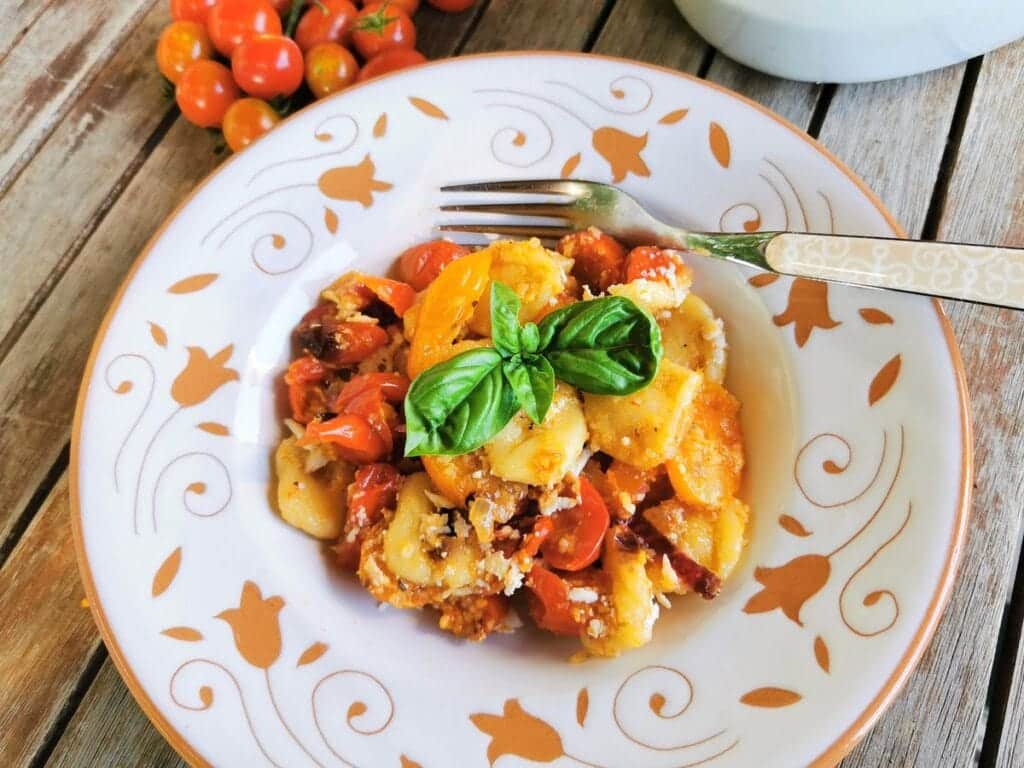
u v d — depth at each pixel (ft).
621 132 0.81
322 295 0.78
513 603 0.73
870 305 0.71
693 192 0.79
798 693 0.62
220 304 0.74
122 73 0.99
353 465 0.75
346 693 0.64
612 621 0.68
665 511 0.72
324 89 0.95
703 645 0.66
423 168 0.81
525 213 0.81
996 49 0.95
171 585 0.65
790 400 0.72
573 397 0.72
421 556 0.70
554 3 1.01
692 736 0.62
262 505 0.71
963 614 0.75
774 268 0.73
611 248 0.80
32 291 0.89
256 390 0.74
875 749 0.71
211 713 0.62
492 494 0.70
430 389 0.64
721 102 0.80
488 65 0.82
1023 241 0.87
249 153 0.77
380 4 0.98
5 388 0.85
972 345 0.83
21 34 1.00
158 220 0.92
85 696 0.74
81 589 0.77
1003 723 0.72
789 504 0.70
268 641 0.65
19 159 0.95
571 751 0.62
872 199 0.75
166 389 0.71
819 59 0.90
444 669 0.67
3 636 0.75
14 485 0.81
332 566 0.72
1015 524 0.78
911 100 0.94
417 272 0.80
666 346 0.77
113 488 0.67
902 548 0.65
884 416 0.69
